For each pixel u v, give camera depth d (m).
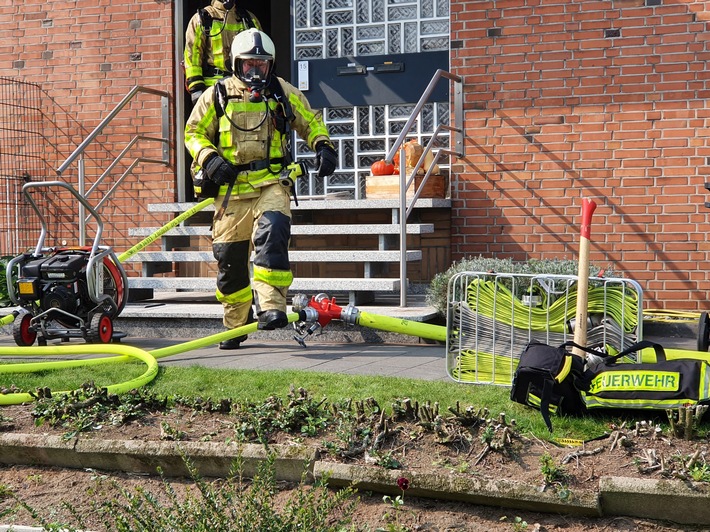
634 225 8.80
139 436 4.10
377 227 8.49
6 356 7.04
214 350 7.21
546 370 4.27
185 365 6.29
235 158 6.88
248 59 6.76
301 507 3.17
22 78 10.73
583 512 3.32
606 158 8.87
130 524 3.53
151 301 9.30
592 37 8.86
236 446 3.82
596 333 5.21
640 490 3.26
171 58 10.22
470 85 9.22
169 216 10.34
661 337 7.86
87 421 4.29
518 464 3.60
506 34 9.09
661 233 8.73
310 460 3.68
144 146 10.41
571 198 8.98
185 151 10.43
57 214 10.66
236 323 7.31
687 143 8.63
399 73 10.04
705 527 3.23
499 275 5.45
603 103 8.85
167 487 3.50
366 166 10.28
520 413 4.44
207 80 8.30
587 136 8.91
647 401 4.18
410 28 10.02
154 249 10.26
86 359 6.38
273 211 6.79
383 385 5.20
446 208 9.33
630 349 4.39
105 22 10.43
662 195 8.72
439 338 6.60
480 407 4.42
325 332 7.68
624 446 3.64
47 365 5.96
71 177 10.60
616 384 4.24
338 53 10.27
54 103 10.62
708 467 3.32
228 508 3.43
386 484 3.53
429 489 3.48
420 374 5.89
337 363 6.40
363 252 8.27
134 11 10.34
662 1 8.65
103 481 3.96
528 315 5.34
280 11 12.38
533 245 9.10
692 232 8.64
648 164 8.74
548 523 3.36
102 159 10.54
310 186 10.52
